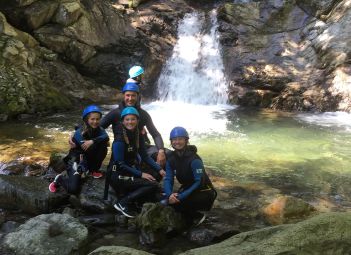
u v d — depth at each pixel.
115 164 4.18
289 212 4.28
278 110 10.16
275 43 11.38
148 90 11.09
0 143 6.54
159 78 11.28
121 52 11.20
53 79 9.77
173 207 3.99
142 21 12.03
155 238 3.65
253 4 12.20
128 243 3.70
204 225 4.02
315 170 5.87
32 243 3.41
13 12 9.67
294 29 11.59
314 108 9.94
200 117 9.09
